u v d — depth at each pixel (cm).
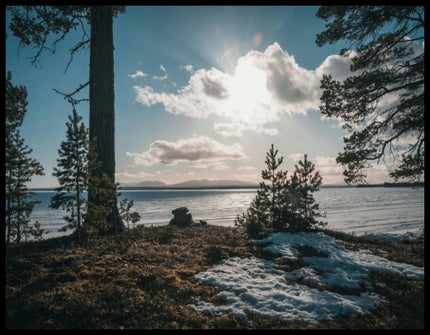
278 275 845
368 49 1467
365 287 761
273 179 1484
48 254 847
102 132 1211
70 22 1430
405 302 662
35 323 496
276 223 1458
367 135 1473
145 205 12275
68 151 1151
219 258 963
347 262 964
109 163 1219
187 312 575
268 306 623
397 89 1374
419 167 1359
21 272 705
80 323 508
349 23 1435
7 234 1356
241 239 1250
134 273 748
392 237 1683
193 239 1232
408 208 8956
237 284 736
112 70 1258
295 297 666
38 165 1490
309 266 938
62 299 577
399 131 1388
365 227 5072
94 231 941
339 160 1559
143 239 1170
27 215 1452
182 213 1822
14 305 545
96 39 1223
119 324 518
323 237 1341
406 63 1362
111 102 1245
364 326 539
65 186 1135
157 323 529
